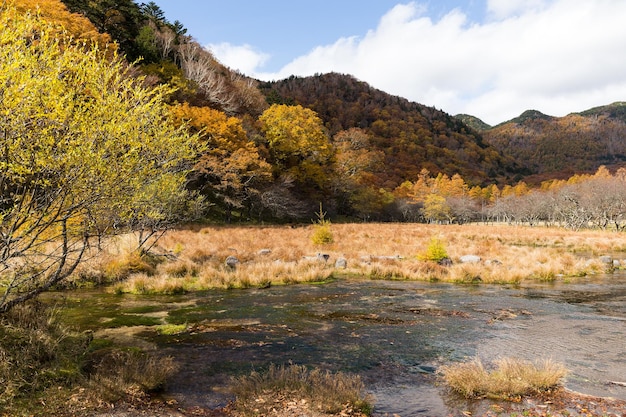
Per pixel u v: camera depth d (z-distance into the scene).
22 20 5.25
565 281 17.19
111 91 6.27
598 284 16.47
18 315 7.45
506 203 92.94
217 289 14.74
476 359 7.59
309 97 193.38
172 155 7.28
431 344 8.61
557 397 6.04
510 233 46.16
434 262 19.45
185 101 51.72
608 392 6.21
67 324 9.28
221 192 51.94
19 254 5.68
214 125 48.06
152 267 16.75
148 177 7.19
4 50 4.85
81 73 5.65
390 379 6.73
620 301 13.12
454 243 30.92
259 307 11.97
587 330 9.73
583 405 5.75
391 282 16.66
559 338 9.07
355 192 79.00
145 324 9.80
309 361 7.55
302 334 9.25
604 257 23.08
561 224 74.38
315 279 16.78
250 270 17.11
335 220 69.62
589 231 53.12
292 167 66.06
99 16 52.88
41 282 11.49
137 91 6.47
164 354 7.72
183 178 15.28
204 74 67.88
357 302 12.80
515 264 20.34
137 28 63.50
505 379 6.35
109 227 7.47
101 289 13.80
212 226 39.56
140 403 5.63
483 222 104.19
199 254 20.12
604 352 8.11
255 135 62.00
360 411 5.55
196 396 5.97
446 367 6.84
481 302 12.91
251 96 81.12
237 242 27.27
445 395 6.13
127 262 15.84
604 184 64.94
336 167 77.62
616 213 57.12
